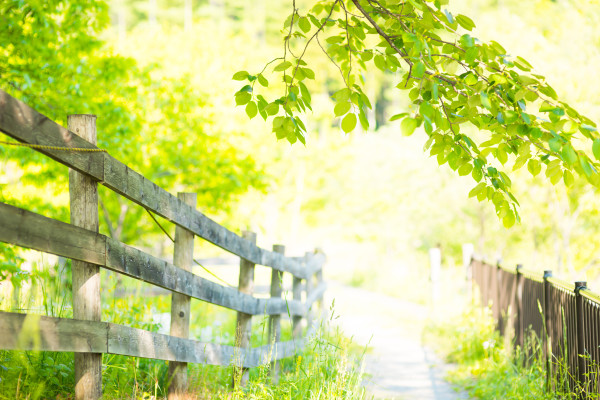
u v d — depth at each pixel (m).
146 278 3.86
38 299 4.81
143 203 3.83
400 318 13.05
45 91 7.04
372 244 29.83
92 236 3.34
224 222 13.17
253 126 15.48
